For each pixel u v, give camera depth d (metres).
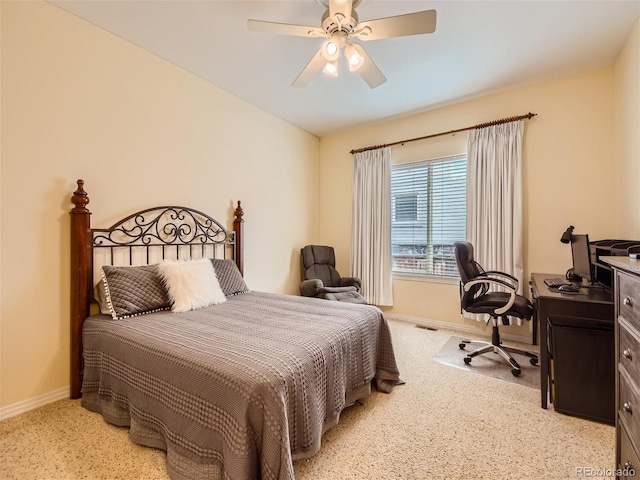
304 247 4.17
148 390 1.54
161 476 1.39
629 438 1.12
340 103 3.52
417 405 2.01
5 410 1.83
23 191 1.90
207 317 2.04
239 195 3.40
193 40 2.40
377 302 4.07
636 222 2.21
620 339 1.21
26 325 1.92
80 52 2.15
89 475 1.39
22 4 1.89
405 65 2.72
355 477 1.40
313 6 2.02
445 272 3.74
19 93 1.88
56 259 2.04
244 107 3.45
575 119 2.90
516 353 2.83
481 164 3.32
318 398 1.52
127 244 2.40
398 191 4.07
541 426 1.79
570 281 2.44
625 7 2.01
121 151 2.38
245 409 1.19
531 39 2.36
